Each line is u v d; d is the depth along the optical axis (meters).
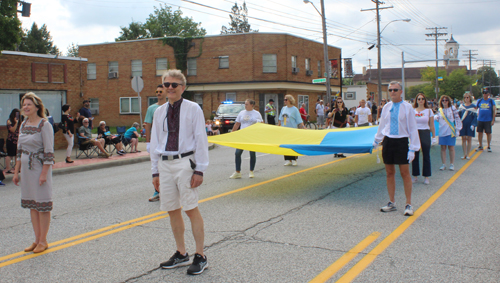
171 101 3.87
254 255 4.39
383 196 7.16
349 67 40.50
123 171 11.55
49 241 5.05
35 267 4.18
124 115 36.44
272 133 9.49
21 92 15.15
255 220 5.78
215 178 9.42
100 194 8.11
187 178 3.79
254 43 32.97
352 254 4.35
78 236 5.23
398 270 3.90
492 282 3.59
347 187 8.00
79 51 37.09
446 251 4.38
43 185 4.61
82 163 12.35
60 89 16.30
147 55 35.34
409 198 5.96
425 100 8.16
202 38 34.19
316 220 5.71
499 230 5.09
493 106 13.00
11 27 13.91
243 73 33.38
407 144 5.84
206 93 34.72
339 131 9.69
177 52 34.56
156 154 3.96
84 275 3.95
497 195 7.07
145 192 8.16
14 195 8.27
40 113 4.65
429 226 5.32
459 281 3.63
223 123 24.23
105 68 36.56
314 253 4.41
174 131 3.82
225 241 4.87
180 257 4.10
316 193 7.52
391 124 5.88
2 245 4.95
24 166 4.60
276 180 8.95
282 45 33.56
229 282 3.71
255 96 33.78
